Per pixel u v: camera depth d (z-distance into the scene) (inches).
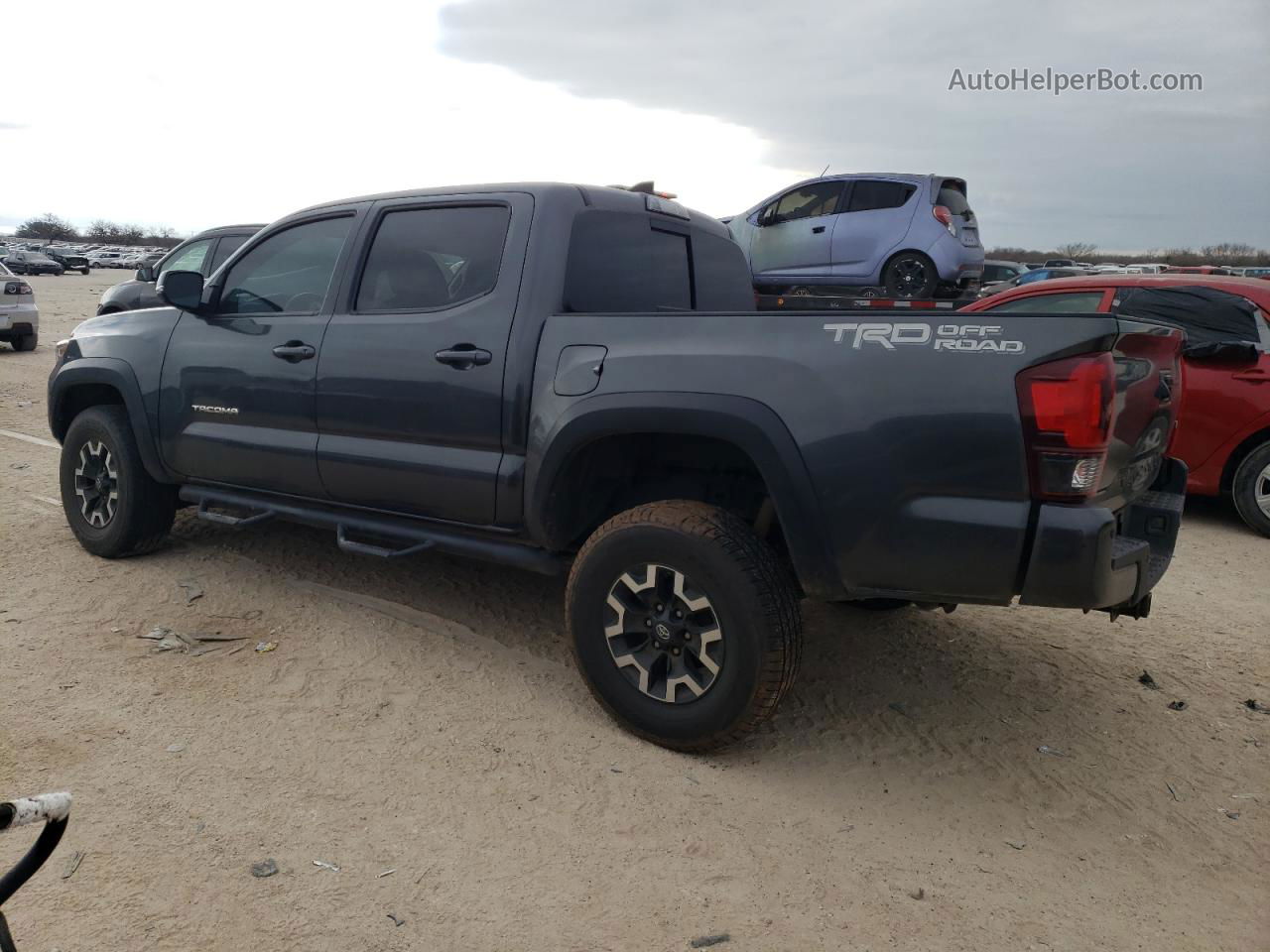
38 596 174.1
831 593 121.5
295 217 173.2
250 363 168.9
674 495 147.3
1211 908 104.9
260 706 136.6
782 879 105.5
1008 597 112.1
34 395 410.6
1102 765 134.6
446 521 150.3
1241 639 182.2
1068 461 106.1
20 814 44.0
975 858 111.9
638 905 99.7
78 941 88.8
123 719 130.5
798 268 445.1
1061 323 106.7
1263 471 251.9
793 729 140.4
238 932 91.7
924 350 112.1
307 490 165.9
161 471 186.2
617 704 132.5
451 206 153.3
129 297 426.3
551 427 134.2
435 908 97.1
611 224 153.1
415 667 151.9
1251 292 257.0
